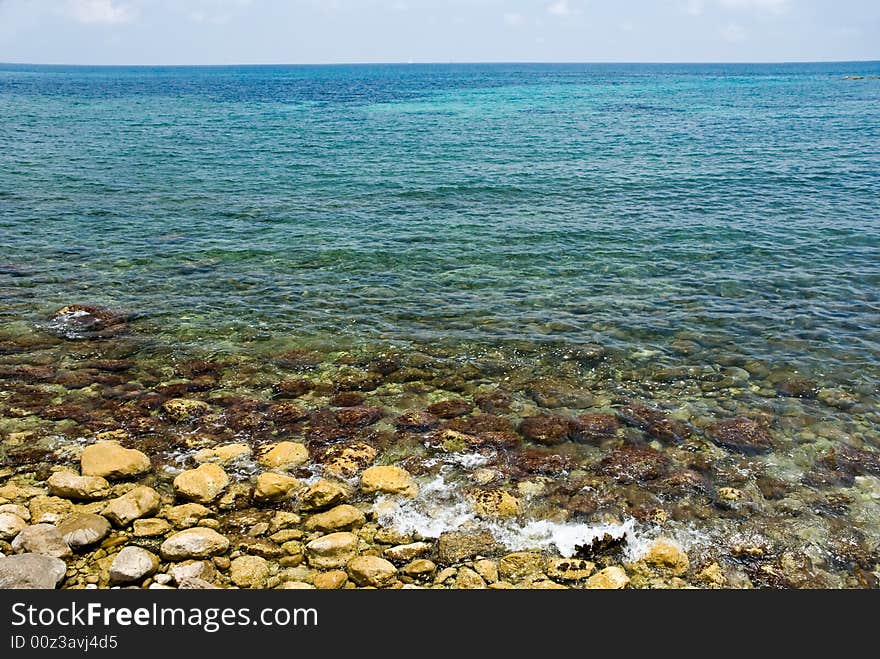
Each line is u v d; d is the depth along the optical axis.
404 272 16.33
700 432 9.58
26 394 10.16
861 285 15.40
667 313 13.89
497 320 13.49
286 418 9.71
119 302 14.03
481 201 23.67
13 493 7.74
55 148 33.97
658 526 7.62
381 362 11.59
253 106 64.38
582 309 14.09
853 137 39.78
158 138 38.97
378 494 7.96
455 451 8.97
